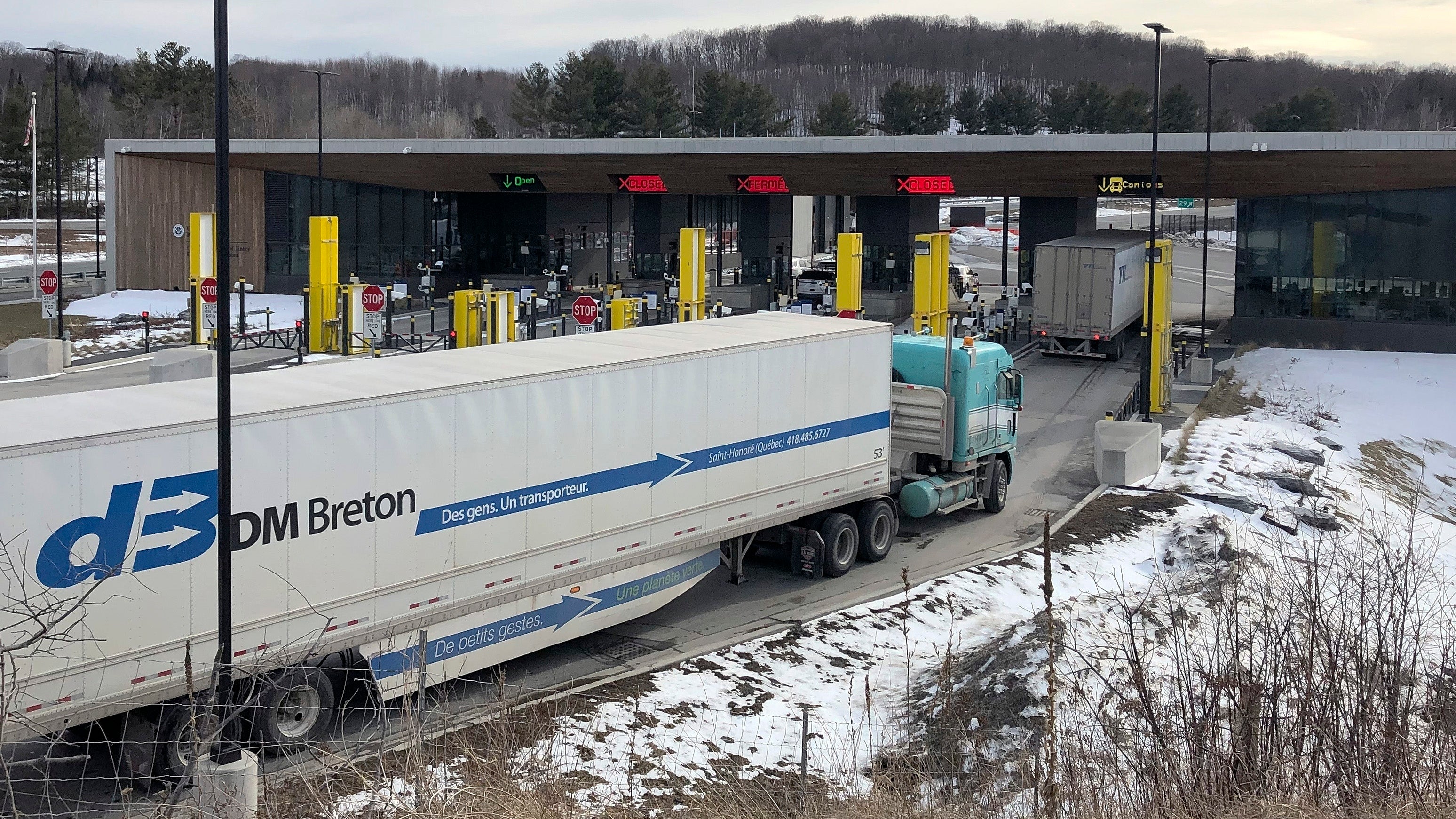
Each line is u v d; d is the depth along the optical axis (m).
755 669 15.04
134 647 11.09
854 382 19.12
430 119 173.00
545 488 14.45
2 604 10.25
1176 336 45.44
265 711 11.91
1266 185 43.84
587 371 14.80
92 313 50.62
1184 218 134.75
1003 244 60.44
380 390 13.09
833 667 15.34
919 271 36.31
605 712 13.35
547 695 13.98
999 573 19.14
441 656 13.62
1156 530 22.03
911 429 21.44
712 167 49.84
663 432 15.89
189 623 11.47
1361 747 8.82
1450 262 42.12
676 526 16.25
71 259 80.06
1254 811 8.39
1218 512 22.81
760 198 60.94
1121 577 19.39
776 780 11.85
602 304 45.97
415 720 11.95
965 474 22.03
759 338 17.75
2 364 35.03
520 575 14.29
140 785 11.58
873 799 10.45
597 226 69.44
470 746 12.04
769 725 13.34
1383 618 11.91
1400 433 33.19
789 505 18.08
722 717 13.51
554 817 9.91
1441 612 13.22
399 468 12.95
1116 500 23.91
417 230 61.06
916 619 17.12
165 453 11.23
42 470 10.47
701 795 11.41
